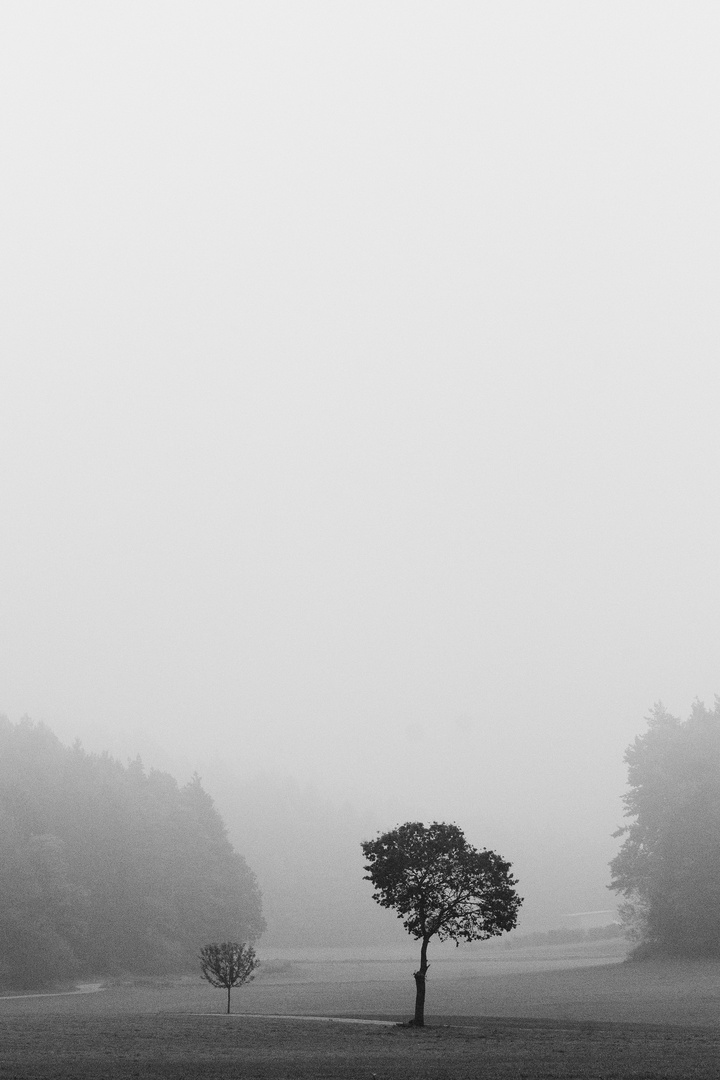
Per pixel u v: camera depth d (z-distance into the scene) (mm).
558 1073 28781
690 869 104500
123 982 108625
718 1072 28922
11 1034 43719
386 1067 30578
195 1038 41219
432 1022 50469
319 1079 27844
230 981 64438
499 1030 44688
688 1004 61875
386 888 49188
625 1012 57031
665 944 106438
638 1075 28266
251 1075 28703
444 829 50344
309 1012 61250
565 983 84375
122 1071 29594
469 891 49438
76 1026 48969
